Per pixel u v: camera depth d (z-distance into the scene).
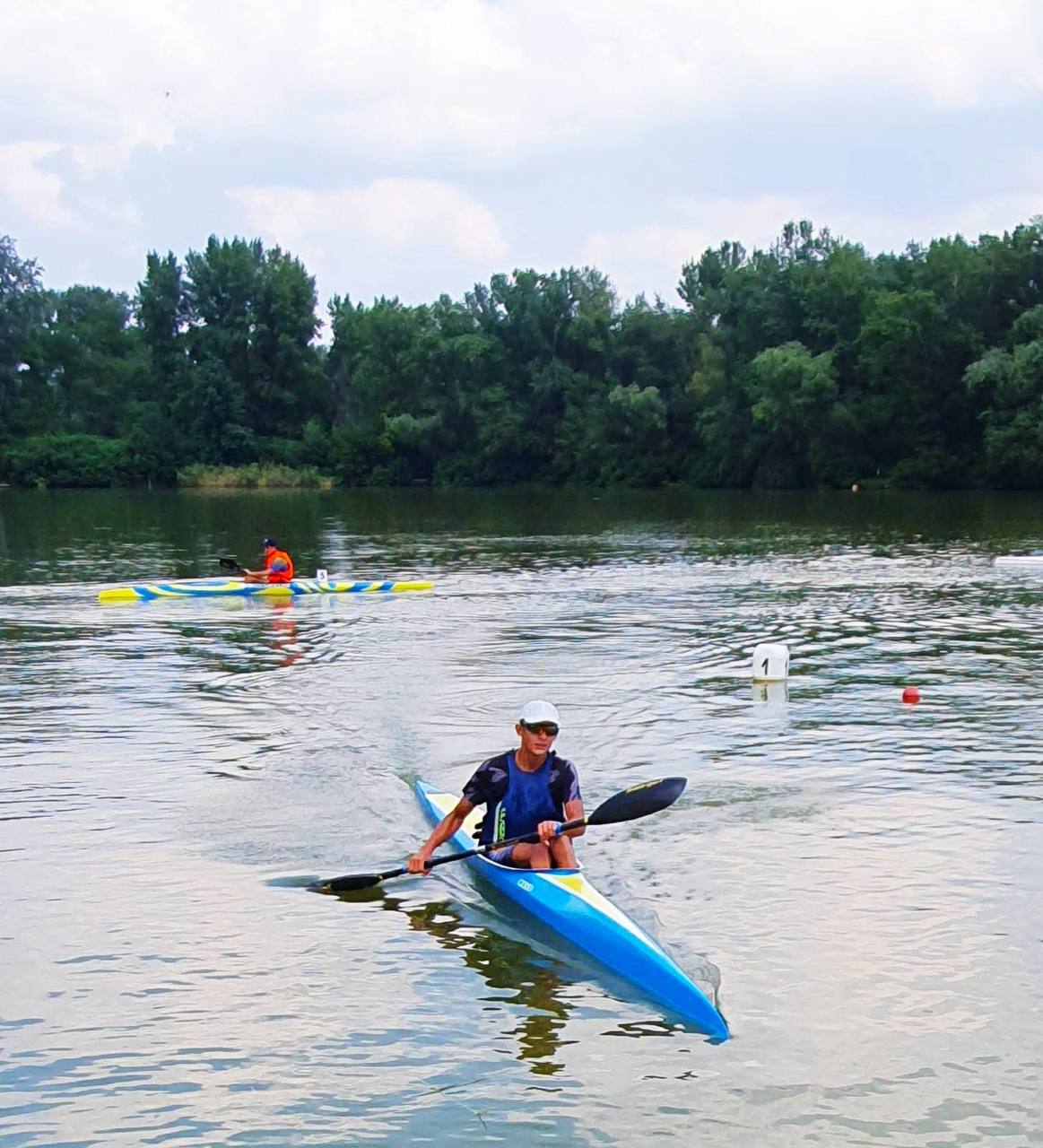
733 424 83.06
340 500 75.62
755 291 83.38
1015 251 73.31
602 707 15.55
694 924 8.94
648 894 9.49
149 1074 7.05
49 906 9.36
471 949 8.66
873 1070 7.00
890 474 77.38
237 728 14.66
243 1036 7.47
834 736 13.94
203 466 101.00
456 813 9.80
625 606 24.83
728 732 14.20
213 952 8.61
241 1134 6.50
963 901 9.25
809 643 19.98
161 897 9.55
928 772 12.49
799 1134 6.42
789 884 9.63
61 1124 6.60
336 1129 6.53
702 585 28.34
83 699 16.36
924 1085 6.85
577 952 8.60
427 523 52.91
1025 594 25.73
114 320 131.12
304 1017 7.70
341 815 11.45
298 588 27.39
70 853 10.47
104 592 26.59
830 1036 7.38
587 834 10.84
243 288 107.50
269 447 105.06
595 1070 7.06
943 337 73.25
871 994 7.87
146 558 37.16
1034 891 9.42
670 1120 6.56
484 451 94.69
